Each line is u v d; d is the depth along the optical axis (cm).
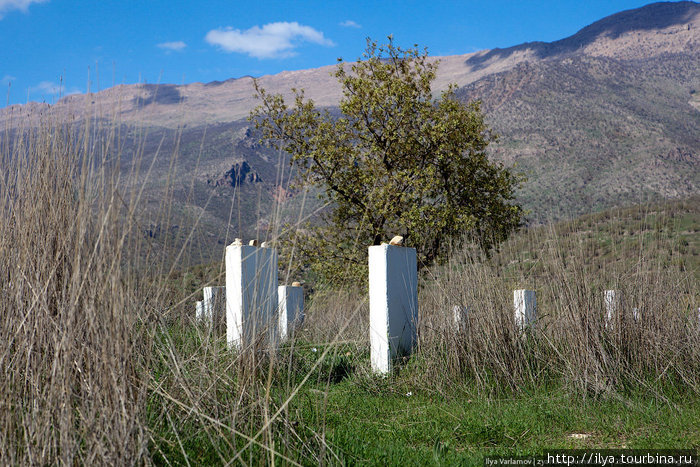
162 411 262
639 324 476
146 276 232
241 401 289
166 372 294
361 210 1145
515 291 529
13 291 244
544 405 422
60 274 257
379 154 1214
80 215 222
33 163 266
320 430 312
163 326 283
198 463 245
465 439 359
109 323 211
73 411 225
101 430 203
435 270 578
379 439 345
